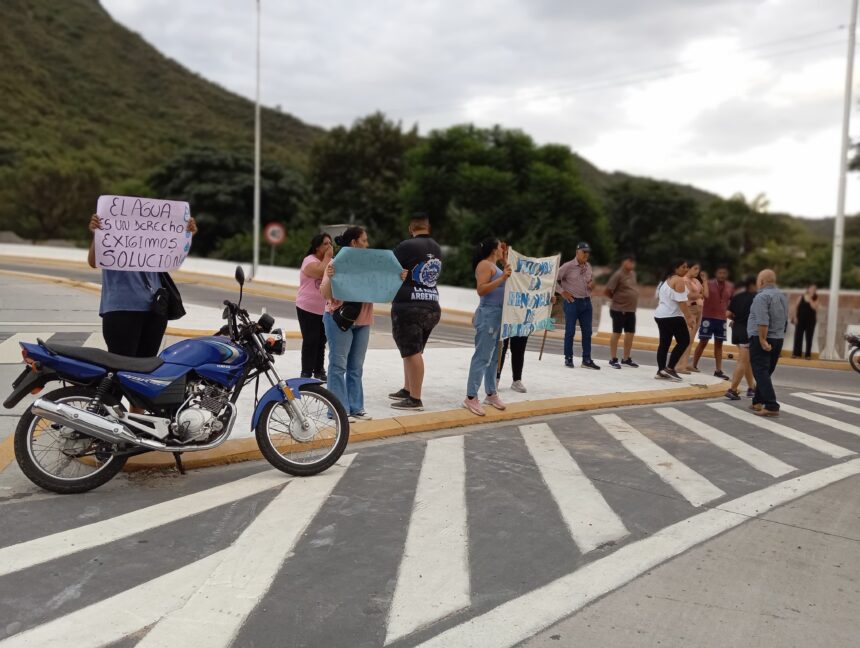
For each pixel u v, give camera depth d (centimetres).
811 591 365
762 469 595
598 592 357
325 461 529
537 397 844
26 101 8394
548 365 1126
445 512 463
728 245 6844
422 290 711
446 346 1277
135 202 542
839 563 403
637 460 608
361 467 555
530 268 819
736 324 956
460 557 393
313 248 741
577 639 311
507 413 748
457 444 638
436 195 4241
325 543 405
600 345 1620
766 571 389
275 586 350
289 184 5591
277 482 509
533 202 4075
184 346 500
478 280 725
